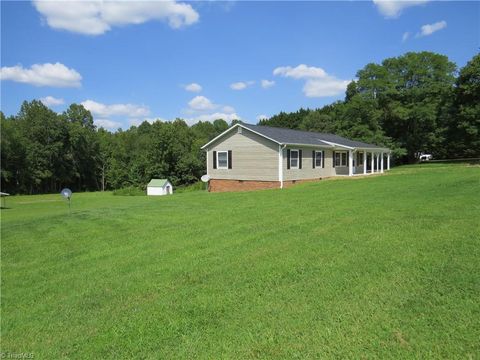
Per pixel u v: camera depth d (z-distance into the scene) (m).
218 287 4.88
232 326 3.80
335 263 5.34
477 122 37.75
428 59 45.88
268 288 4.68
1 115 57.66
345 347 3.24
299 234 7.32
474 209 8.31
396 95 46.09
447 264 4.86
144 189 46.84
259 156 22.98
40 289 5.60
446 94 42.50
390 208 9.39
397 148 45.09
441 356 3.01
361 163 33.38
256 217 9.73
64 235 9.55
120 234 9.04
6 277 6.29
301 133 28.12
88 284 5.59
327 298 4.21
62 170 59.03
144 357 3.43
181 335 3.75
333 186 17.52
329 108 64.81
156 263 6.29
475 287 4.12
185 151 50.31
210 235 7.98
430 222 7.33
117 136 70.00
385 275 4.70
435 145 47.88
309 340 3.41
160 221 10.43
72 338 3.96
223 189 24.84
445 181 15.43
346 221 8.17
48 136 56.69
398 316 3.67
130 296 4.92
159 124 61.94
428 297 4.00
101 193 51.00
